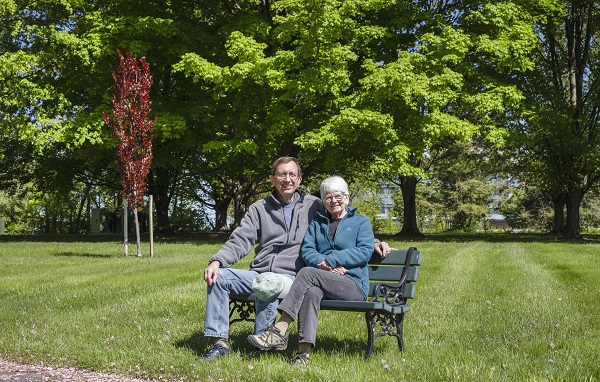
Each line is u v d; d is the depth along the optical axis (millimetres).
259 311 4551
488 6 22531
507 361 4332
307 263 4707
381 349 4922
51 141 21688
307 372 3945
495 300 7555
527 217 51562
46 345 4949
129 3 23969
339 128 20047
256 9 25266
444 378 3896
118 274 10703
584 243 23312
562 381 3811
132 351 4695
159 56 23453
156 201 29922
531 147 27688
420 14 23594
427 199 53875
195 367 4188
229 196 36031
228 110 23094
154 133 21422
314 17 19609
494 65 24469
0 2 21219
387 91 19531
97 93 23625
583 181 27641
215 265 4594
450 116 21672
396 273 4957
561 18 27047
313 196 5078
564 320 6133
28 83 21078
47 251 17219
